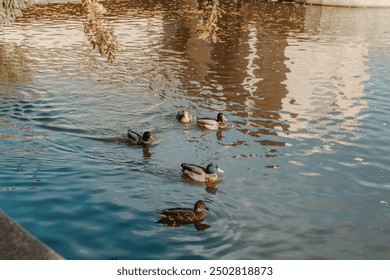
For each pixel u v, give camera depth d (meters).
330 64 28.92
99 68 26.36
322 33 37.47
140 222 11.99
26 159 15.27
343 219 12.71
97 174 14.50
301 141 17.83
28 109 19.81
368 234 12.04
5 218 3.85
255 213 12.80
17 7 12.97
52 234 11.27
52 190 13.34
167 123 19.08
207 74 26.14
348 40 35.22
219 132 18.42
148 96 22.12
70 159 15.48
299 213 12.93
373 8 51.00
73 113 19.61
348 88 24.39
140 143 17.00
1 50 29.64
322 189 14.34
